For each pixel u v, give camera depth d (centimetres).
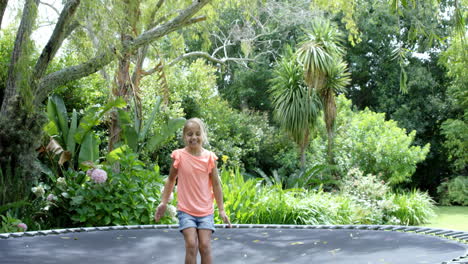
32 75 664
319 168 1209
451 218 1196
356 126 1458
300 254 324
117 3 657
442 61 992
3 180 625
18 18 632
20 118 651
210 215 260
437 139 2075
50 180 818
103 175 634
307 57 1266
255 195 769
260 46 2136
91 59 691
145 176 676
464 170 1950
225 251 339
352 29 1043
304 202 798
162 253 336
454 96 1814
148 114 1227
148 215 647
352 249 339
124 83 870
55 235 416
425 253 318
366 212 911
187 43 2128
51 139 725
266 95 2178
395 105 2080
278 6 1409
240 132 1617
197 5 736
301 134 1323
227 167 1459
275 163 1703
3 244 367
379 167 1411
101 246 362
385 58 2103
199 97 1421
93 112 757
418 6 729
